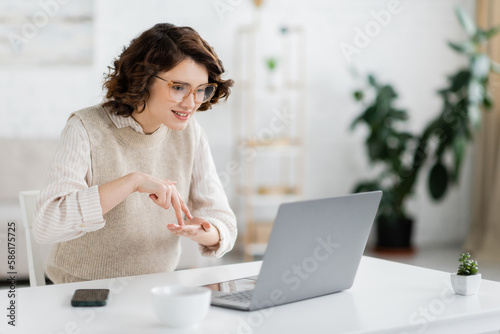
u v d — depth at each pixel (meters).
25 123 4.60
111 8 4.72
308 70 5.22
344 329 1.08
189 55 1.47
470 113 4.74
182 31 1.49
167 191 1.43
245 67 5.05
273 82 4.92
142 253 1.66
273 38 5.12
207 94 1.53
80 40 4.67
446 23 5.48
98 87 4.72
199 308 1.08
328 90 5.27
